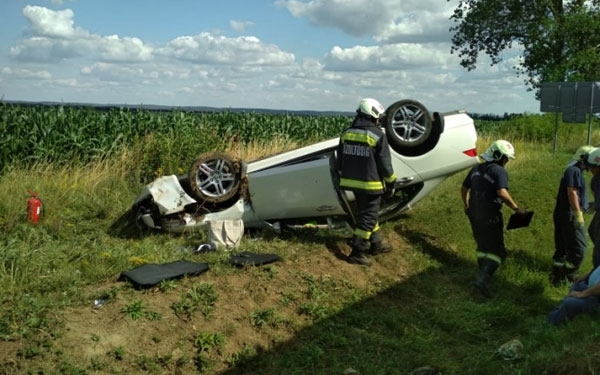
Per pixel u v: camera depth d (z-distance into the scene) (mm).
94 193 9734
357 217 7301
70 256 7180
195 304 5543
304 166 7816
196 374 4918
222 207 8273
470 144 8344
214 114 18469
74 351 4730
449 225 9023
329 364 5316
